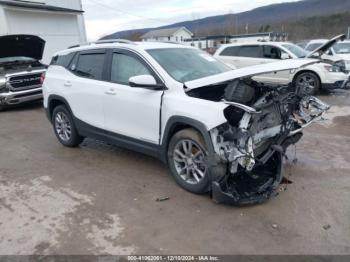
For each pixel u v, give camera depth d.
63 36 18.00
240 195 3.59
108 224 3.36
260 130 3.80
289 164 4.79
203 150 3.66
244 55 11.46
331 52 11.80
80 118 5.29
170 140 4.04
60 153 5.57
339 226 3.23
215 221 3.36
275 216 3.42
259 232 3.16
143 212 3.57
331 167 4.66
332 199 3.75
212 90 4.01
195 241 3.06
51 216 3.54
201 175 3.80
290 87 4.24
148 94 4.14
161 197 3.88
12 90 9.23
